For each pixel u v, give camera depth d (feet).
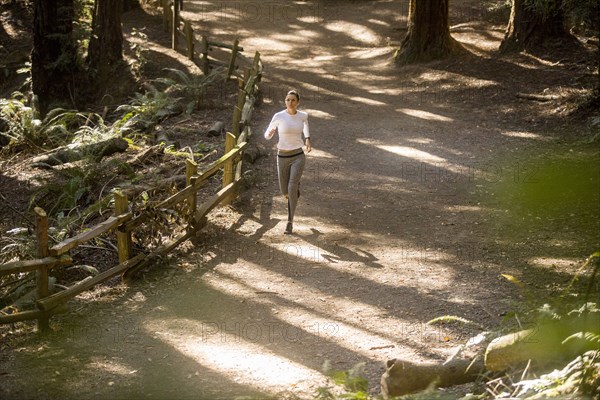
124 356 22.12
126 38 79.56
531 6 58.54
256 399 17.78
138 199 35.29
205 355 22.12
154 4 94.53
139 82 66.28
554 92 55.93
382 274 28.63
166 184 37.11
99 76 67.41
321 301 26.30
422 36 68.80
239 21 91.45
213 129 48.93
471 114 54.75
